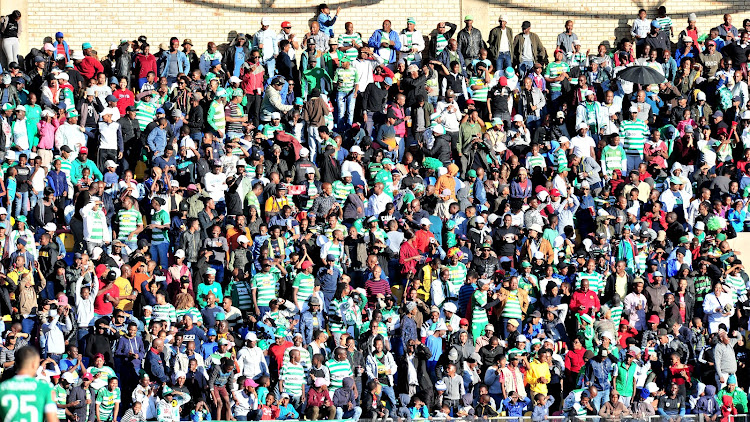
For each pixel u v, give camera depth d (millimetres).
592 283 96500
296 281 93375
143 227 99312
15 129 103312
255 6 125062
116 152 107562
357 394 85125
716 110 120812
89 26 122812
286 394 83562
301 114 111938
